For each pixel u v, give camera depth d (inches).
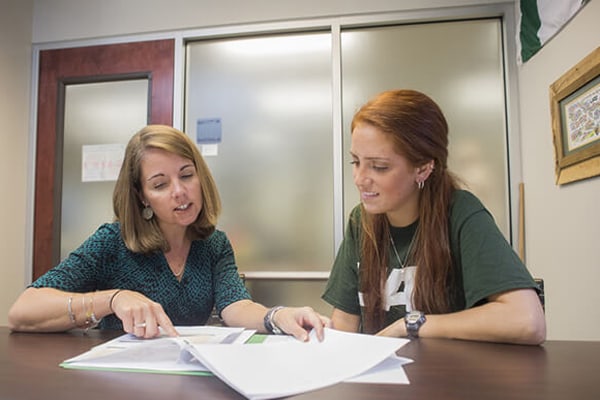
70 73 84.8
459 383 18.4
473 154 73.2
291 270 77.2
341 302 42.0
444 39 75.0
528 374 19.9
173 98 81.0
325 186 77.2
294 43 79.4
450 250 35.9
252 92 80.3
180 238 43.9
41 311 31.9
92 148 84.4
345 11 76.5
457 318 29.6
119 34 83.4
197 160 43.2
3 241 78.7
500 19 73.7
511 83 71.5
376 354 21.8
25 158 84.0
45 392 17.5
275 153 79.0
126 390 17.7
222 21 80.0
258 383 17.3
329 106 77.9
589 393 17.1
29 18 85.6
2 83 78.8
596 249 49.6
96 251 39.6
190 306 42.8
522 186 69.5
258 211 78.9
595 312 49.8
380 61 76.5
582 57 52.3
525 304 28.6
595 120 49.3
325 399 16.3
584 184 52.0
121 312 29.1
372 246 39.6
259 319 34.0
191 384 18.5
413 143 33.4
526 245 68.6
